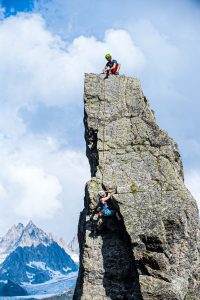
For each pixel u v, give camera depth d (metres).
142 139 33.41
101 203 30.23
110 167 32.31
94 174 34.38
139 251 28.06
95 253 30.38
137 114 34.78
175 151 33.44
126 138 33.62
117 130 34.06
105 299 29.25
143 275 27.92
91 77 36.91
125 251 30.00
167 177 31.05
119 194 30.25
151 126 33.91
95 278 29.88
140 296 28.27
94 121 34.97
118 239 30.39
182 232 28.53
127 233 28.50
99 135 33.91
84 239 31.31
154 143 33.09
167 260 27.77
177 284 27.45
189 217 29.06
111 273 29.78
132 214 29.09
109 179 31.59
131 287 29.27
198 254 29.08
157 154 32.53
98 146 33.41
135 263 28.17
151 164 32.00
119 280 29.64
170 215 28.81
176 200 29.56
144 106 35.31
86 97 36.03
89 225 31.28
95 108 35.44
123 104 35.34
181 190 30.16
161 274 27.48
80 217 34.41
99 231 30.84
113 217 30.61
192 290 28.30
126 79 36.69
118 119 34.66
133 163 32.22
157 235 27.88
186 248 28.47
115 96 35.78
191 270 28.36
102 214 30.06
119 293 29.31
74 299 32.06
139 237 28.20
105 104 35.44
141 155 32.62
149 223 28.50
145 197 29.94
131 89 36.00
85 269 30.06
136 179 31.27
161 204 29.45
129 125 34.19
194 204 29.59
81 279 30.91
